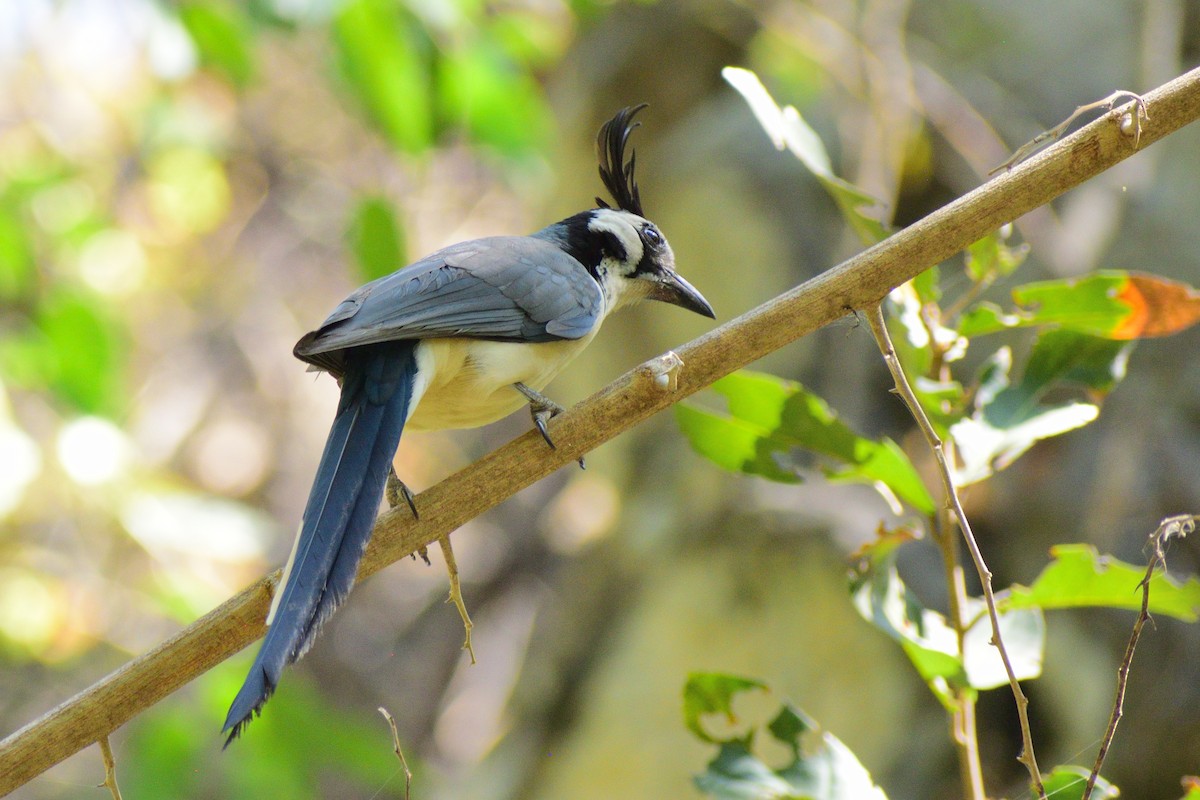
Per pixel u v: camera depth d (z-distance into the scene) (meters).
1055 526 11.30
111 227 16.17
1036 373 5.79
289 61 18.98
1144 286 5.53
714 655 11.56
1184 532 5.03
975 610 5.66
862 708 10.95
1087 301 5.62
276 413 19.88
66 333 12.62
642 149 14.60
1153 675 10.54
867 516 11.62
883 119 12.85
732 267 13.34
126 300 18.39
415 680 18.34
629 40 14.84
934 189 13.83
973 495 11.59
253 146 19.61
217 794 10.69
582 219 8.34
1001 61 13.52
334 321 6.11
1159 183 12.09
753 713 10.98
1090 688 10.68
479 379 6.71
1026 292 5.64
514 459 5.57
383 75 11.81
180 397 19.36
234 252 20.11
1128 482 11.12
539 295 6.96
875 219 5.74
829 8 13.77
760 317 5.43
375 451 5.84
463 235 19.47
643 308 13.77
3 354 12.68
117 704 5.20
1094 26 13.17
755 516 11.95
